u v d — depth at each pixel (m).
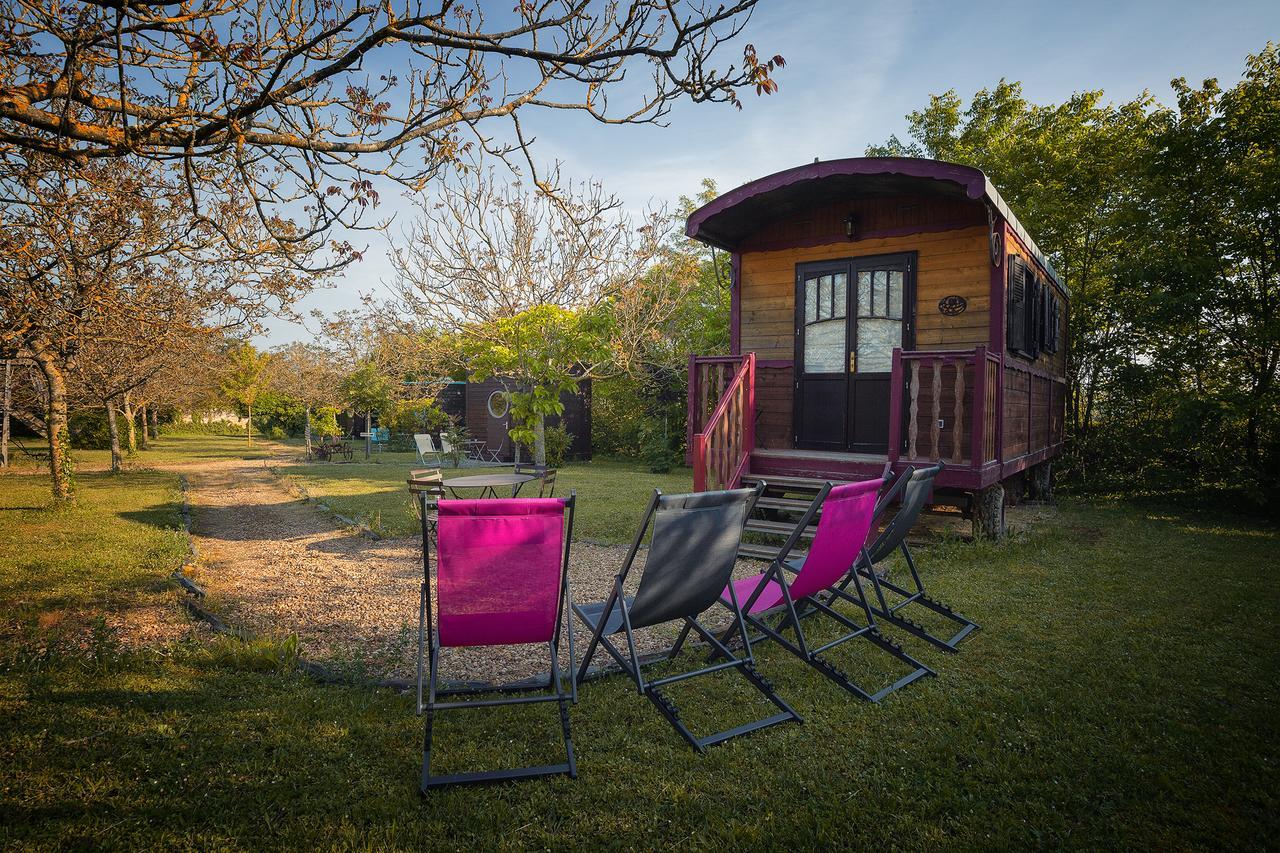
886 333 8.06
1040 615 4.79
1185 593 5.35
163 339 7.03
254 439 38.38
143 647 4.12
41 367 9.91
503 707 3.31
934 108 17.38
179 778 2.60
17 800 2.42
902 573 5.98
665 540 2.87
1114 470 12.72
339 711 3.23
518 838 2.28
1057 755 2.79
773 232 8.87
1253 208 10.38
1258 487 9.96
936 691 3.49
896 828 2.32
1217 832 2.29
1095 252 13.66
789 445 8.73
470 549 2.72
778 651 4.08
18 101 2.66
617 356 14.23
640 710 3.28
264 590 5.77
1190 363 11.28
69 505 10.16
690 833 2.31
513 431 10.05
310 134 3.27
